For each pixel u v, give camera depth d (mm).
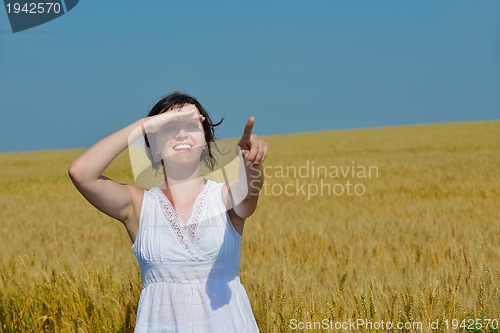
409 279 6215
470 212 14898
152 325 3195
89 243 11062
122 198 3168
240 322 3213
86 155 2963
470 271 5621
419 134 67500
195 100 3260
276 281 5879
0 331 5387
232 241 3209
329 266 7383
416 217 14203
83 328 4910
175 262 3172
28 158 59375
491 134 62875
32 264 7582
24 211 19625
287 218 14820
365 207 17906
